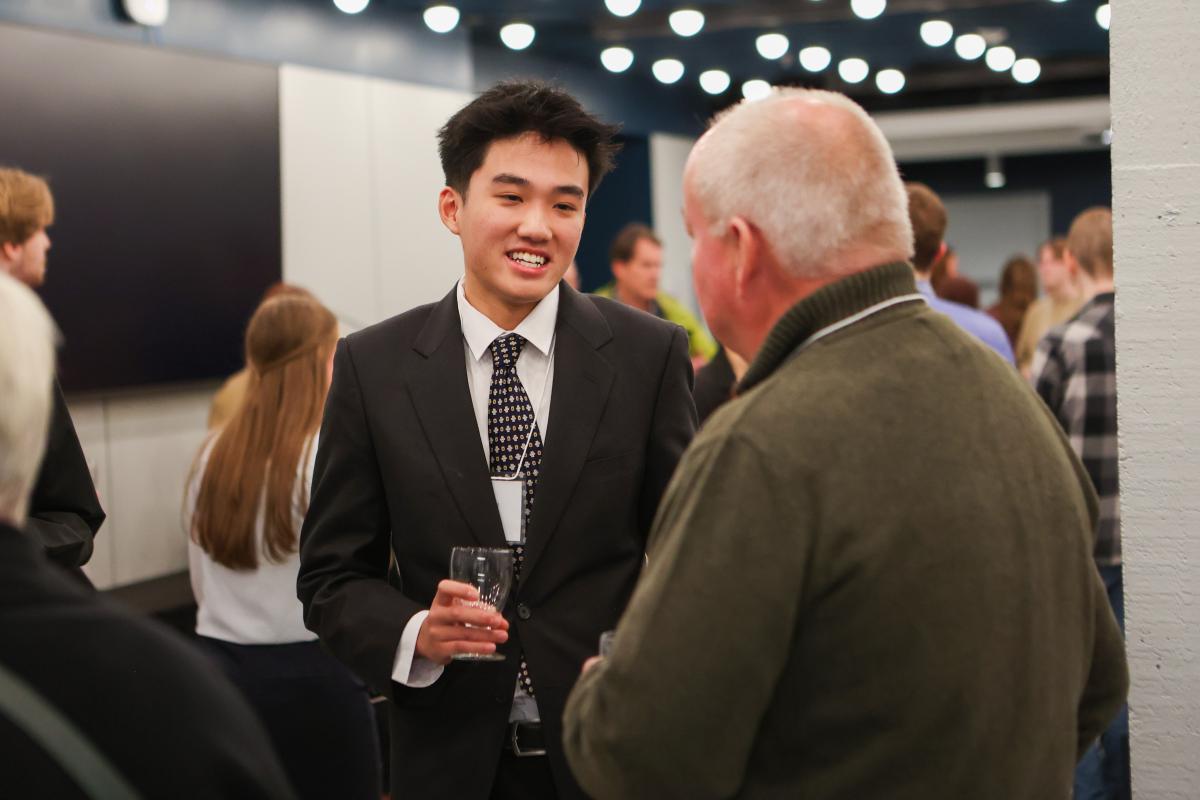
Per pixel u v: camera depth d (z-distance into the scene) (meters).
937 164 12.78
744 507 1.19
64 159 4.11
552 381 1.82
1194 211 1.87
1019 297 6.93
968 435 1.24
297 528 2.63
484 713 1.75
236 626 2.69
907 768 1.20
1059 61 8.68
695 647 1.18
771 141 1.28
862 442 1.20
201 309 4.70
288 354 2.71
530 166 1.76
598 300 1.94
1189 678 1.91
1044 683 1.24
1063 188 12.44
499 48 7.26
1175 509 1.90
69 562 2.05
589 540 1.78
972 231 12.74
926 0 6.75
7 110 3.91
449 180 1.84
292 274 5.23
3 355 1.01
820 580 1.20
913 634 1.19
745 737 1.20
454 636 1.63
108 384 4.29
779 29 7.41
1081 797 3.66
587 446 1.79
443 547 1.77
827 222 1.26
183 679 1.00
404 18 6.11
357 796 2.75
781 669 1.21
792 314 1.26
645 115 8.94
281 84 5.13
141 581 4.55
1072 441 3.71
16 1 4.03
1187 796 1.92
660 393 1.87
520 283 1.78
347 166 5.56
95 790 0.95
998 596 1.21
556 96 1.77
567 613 1.77
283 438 2.64
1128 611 1.93
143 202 4.43
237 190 4.87
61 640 0.98
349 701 2.73
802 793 1.22
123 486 4.46
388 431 1.80
